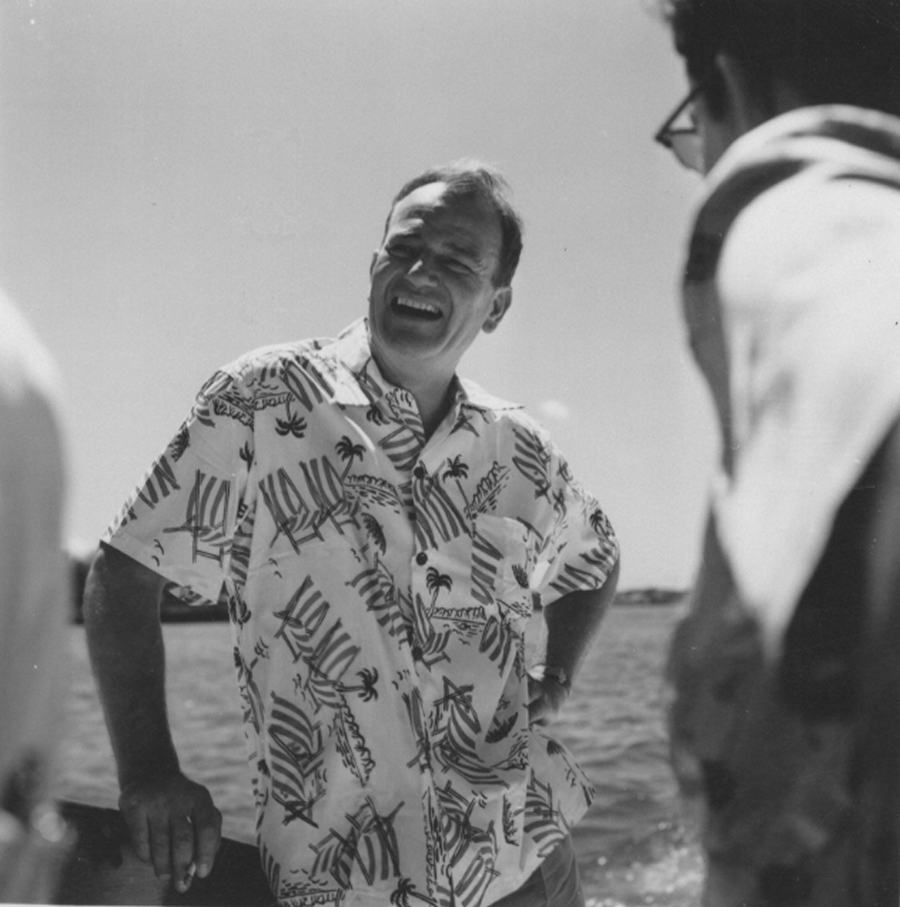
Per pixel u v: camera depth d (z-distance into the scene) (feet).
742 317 10.15
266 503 5.27
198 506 5.22
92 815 4.88
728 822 10.03
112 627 5.09
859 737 9.48
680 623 10.46
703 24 9.89
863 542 9.46
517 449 5.95
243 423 5.32
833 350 9.62
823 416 9.64
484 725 5.48
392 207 6.07
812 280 9.80
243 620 5.24
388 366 5.71
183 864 4.88
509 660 5.59
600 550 6.42
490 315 6.27
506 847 5.38
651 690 17.69
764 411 10.03
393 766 5.15
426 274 5.67
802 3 9.68
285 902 5.02
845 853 9.59
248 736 5.24
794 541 9.73
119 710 5.05
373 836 5.07
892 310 9.53
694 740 10.36
